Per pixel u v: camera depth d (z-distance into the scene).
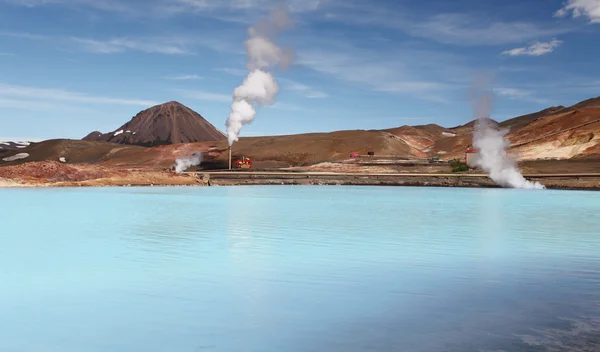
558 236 24.22
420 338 9.23
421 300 11.96
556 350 8.53
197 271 15.34
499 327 9.82
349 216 35.09
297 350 8.70
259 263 16.72
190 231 25.58
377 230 26.47
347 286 13.42
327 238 23.11
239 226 28.00
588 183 98.31
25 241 21.73
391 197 64.19
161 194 64.50
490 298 12.12
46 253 18.56
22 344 9.04
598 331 9.54
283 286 13.40
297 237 23.39
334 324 10.14
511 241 22.34
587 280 14.16
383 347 8.79
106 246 20.31
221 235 23.97
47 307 11.35
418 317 10.55
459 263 16.83
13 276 14.56
